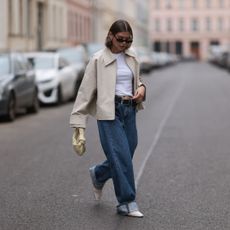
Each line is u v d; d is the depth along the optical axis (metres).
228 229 6.95
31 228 6.98
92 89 7.29
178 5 143.12
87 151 12.25
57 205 7.99
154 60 72.25
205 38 142.50
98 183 7.95
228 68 63.25
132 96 7.29
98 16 74.31
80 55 28.97
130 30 7.15
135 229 6.92
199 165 10.83
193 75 55.78
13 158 11.50
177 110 21.22
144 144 13.23
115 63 7.20
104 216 7.45
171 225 7.09
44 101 22.86
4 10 37.88
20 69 19.17
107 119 7.14
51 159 11.38
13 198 8.38
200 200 8.28
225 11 141.00
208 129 15.87
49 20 49.09
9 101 17.48
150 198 8.38
